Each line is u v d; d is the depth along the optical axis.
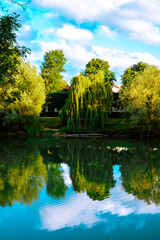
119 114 40.09
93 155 15.71
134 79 29.53
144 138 27.30
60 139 26.17
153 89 27.09
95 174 10.48
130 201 6.94
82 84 30.58
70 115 30.72
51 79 54.16
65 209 6.32
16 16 10.49
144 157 14.80
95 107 30.28
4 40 10.60
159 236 4.91
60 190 8.02
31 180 9.34
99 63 47.75
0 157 14.77
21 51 11.38
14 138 27.12
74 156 15.36
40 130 31.42
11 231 5.18
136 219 5.71
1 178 9.55
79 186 8.55
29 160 13.84
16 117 28.61
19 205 6.63
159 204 6.68
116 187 8.41
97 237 4.88
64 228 5.28
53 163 13.02
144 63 46.88
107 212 6.13
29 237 4.90
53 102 45.16
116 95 40.69
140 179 9.56
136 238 4.80
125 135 30.02
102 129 30.50
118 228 5.23
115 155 15.63
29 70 30.33
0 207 6.50
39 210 6.29
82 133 30.20
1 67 10.89
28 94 30.17
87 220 5.68
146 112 26.52
